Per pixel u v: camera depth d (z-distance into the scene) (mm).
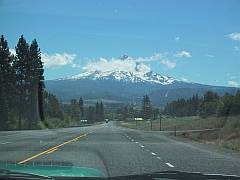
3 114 87688
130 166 19875
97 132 73250
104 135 59438
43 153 26516
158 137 56062
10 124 89125
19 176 8250
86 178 10320
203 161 23062
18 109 92625
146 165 20438
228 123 62375
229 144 36906
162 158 24547
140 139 49344
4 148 31156
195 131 68375
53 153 26562
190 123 103625
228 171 18422
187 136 58656
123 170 18172
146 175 12945
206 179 12141
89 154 26000
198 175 13023
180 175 13000
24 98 93000
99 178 10672
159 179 12047
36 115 93500
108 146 34812
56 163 19875
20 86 93000
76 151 28391
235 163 22078
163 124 130750
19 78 92750
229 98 89812
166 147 35031
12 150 29047
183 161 22906
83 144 36938
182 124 108250
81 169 12391
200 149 32938
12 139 45688
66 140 43969
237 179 12320
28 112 93000
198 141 46438
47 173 10695
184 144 39906
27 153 26469
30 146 33594
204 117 122875
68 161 21328
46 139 46000
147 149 32125
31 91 93188
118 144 37938
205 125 88188
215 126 81625
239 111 82688
